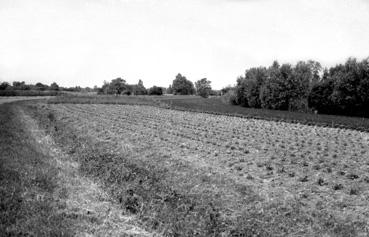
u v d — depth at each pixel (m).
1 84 144.25
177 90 169.38
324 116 49.69
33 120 32.88
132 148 20.38
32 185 11.72
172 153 19.69
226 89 148.50
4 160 14.61
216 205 10.93
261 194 12.56
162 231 9.23
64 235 8.42
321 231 9.45
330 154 20.95
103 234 8.84
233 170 16.22
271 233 9.20
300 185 14.02
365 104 57.56
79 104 67.25
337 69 74.44
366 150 22.62
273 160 18.64
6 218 8.95
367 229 9.73
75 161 16.41
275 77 73.31
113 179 13.09
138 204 10.82
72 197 11.33
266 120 44.09
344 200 12.27
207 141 24.34
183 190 11.99
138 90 156.88
